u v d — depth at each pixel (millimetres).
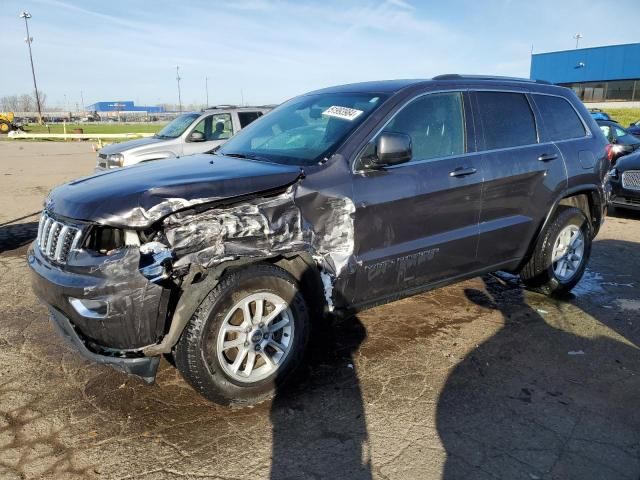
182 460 2736
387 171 3602
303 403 3262
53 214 3162
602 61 48312
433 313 4676
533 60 53688
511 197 4344
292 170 3299
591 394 3381
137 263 2791
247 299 3070
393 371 3650
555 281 4930
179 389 3422
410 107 3844
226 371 3043
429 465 2701
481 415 3139
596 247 7137
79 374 3594
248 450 2818
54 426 3018
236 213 3047
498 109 4402
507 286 5410
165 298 2873
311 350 3943
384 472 2650
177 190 2934
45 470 2654
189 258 2879
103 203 2865
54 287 2875
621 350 3996
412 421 3076
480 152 4156
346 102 3988
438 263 3959
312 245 3293
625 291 5309
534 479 2605
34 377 3547
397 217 3633
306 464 2711
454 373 3629
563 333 4289
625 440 2918
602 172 5145
